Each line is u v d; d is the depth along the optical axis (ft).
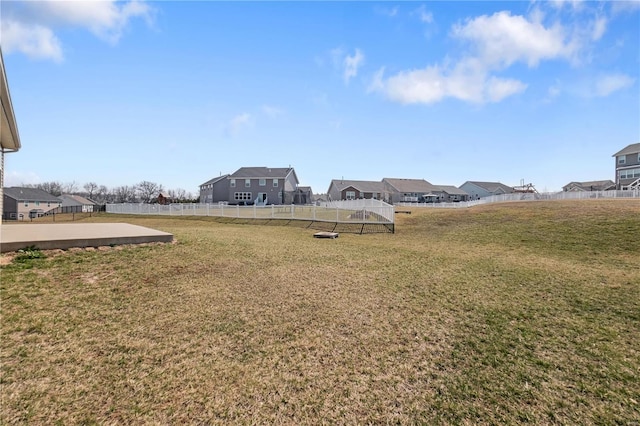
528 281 19.83
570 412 8.02
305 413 7.93
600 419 7.77
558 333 12.46
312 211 61.67
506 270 22.80
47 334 11.21
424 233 47.34
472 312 14.61
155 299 15.07
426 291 17.67
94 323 12.32
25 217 168.14
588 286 18.70
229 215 77.61
